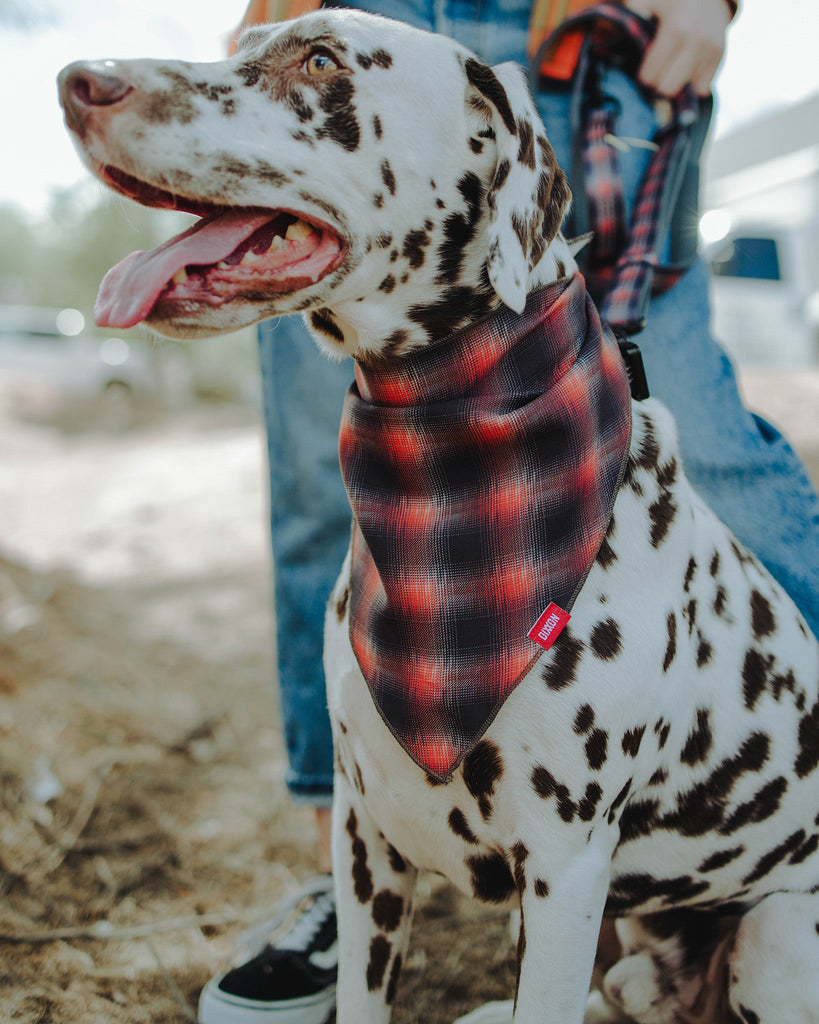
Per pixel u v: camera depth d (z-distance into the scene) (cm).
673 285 204
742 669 176
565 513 154
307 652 234
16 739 311
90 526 852
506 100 153
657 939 197
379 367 167
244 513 861
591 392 159
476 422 156
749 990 171
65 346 1950
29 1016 192
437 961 226
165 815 290
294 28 157
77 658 416
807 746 183
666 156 206
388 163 156
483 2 205
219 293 150
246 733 372
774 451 212
